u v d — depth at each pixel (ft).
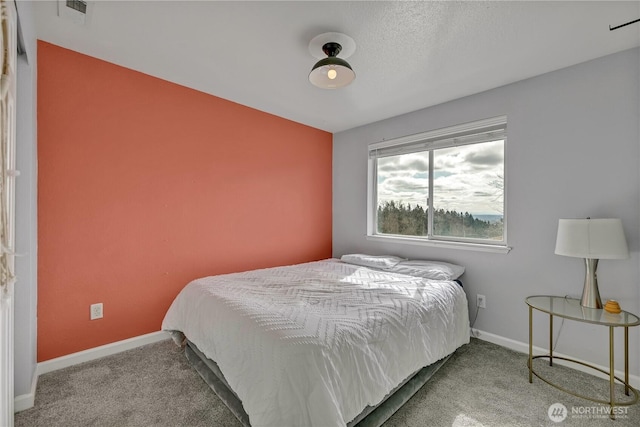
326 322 4.83
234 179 9.62
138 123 7.66
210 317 5.84
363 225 11.76
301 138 11.65
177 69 7.50
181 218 8.44
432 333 6.23
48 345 6.44
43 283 6.37
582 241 5.79
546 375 6.45
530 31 5.71
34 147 5.92
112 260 7.28
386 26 5.65
